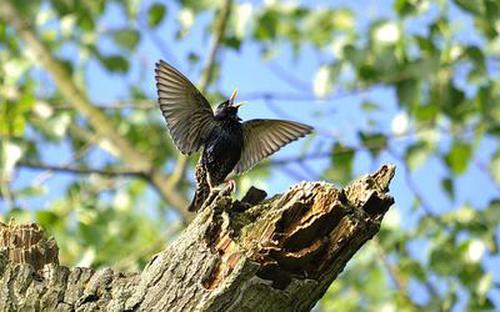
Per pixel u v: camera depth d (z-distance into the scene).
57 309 6.73
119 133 16.45
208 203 6.80
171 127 8.31
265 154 8.98
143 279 6.66
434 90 14.21
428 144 14.13
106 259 13.44
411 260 14.02
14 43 16.36
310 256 6.48
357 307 15.13
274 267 6.43
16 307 6.77
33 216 12.77
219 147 8.60
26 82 15.45
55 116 15.34
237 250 6.47
